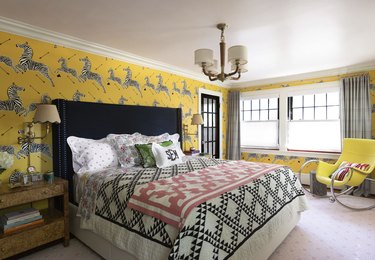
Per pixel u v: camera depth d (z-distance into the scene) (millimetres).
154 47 3043
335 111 4340
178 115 4059
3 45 2291
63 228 2227
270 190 2098
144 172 2256
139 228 1599
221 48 2404
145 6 2010
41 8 2035
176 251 1249
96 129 2900
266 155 5109
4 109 2305
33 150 2502
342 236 2428
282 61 3686
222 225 1472
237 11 2094
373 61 3705
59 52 2680
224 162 2887
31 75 2473
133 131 3340
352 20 2270
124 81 3348
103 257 1968
